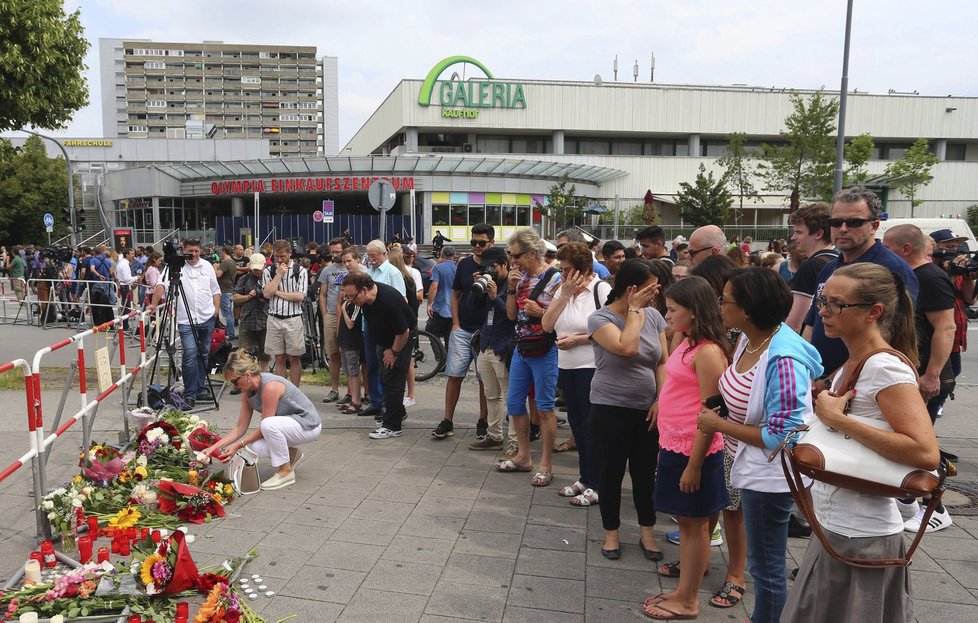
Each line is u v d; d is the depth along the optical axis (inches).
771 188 1505.9
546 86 1843.0
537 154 1815.9
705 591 146.9
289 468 206.2
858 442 86.3
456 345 254.4
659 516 189.9
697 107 1900.8
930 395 178.1
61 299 714.8
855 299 89.4
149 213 1702.8
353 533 172.1
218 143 2524.6
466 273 253.4
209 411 294.7
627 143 1967.3
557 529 177.3
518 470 222.4
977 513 188.9
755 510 112.8
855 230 150.3
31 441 163.3
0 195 1958.7
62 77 472.7
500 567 155.2
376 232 1571.1
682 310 132.4
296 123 5792.3
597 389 158.1
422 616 133.6
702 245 204.2
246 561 153.1
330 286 310.8
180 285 296.4
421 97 1787.6
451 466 227.3
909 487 82.8
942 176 1921.8
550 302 203.8
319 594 141.3
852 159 1312.7
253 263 336.8
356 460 232.4
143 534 163.3
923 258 180.2
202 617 122.5
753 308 110.2
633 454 160.1
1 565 153.5
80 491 175.8
